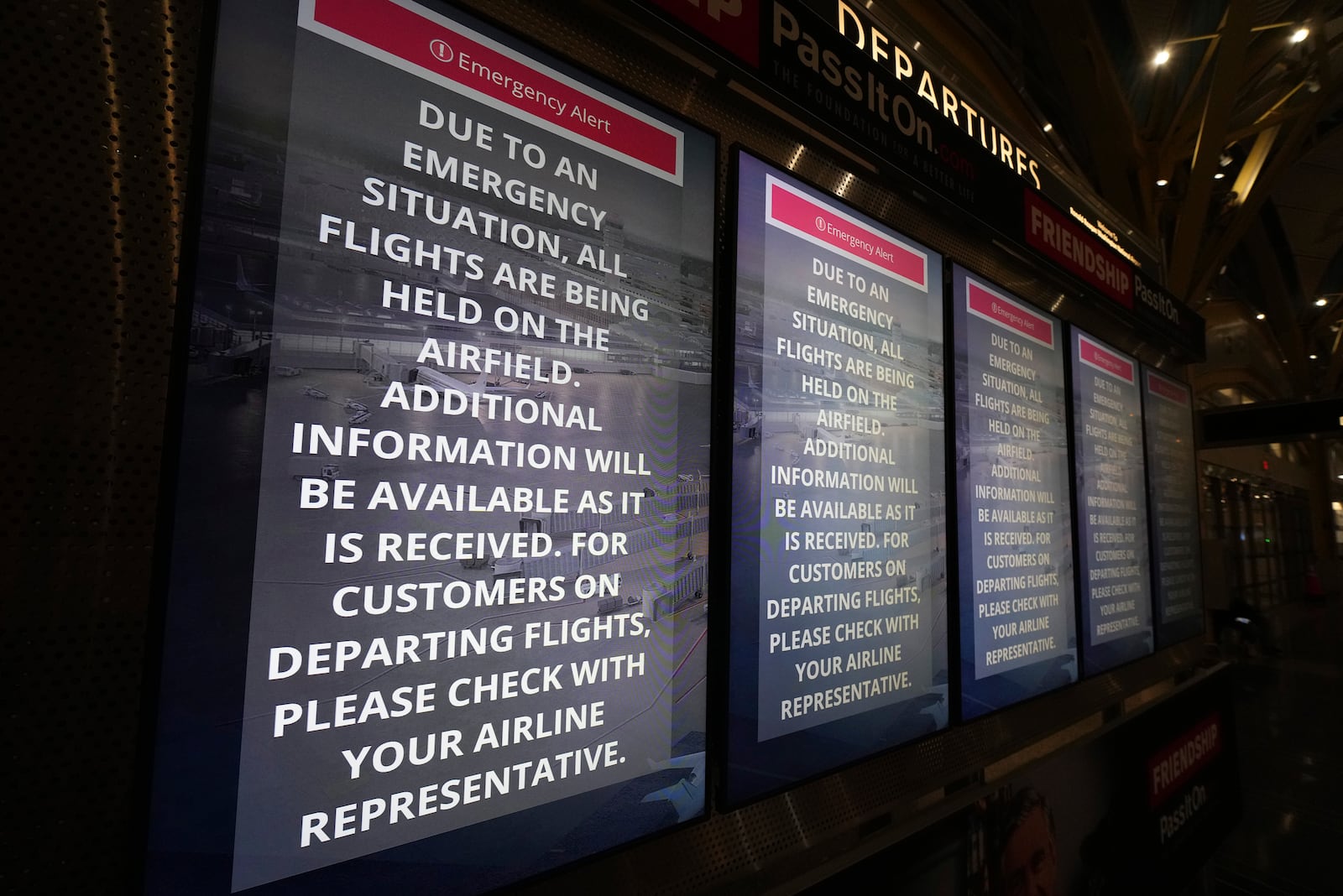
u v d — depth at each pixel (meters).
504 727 1.03
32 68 0.79
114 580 0.81
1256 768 5.10
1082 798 2.41
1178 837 2.99
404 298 0.98
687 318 1.33
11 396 0.76
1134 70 8.51
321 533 0.89
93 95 0.82
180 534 0.79
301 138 0.91
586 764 1.11
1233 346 16.20
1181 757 3.14
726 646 1.33
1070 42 7.23
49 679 0.77
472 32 1.09
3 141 0.77
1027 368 2.38
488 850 1.00
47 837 0.76
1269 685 7.78
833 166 1.79
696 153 1.38
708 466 1.34
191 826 0.78
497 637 1.03
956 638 1.91
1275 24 8.48
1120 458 2.98
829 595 1.56
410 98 1.01
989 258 2.38
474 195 1.06
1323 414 6.12
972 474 2.04
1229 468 13.79
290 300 0.88
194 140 0.83
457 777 0.98
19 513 0.76
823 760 1.50
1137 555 3.02
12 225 0.77
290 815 0.84
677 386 1.30
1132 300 3.24
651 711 1.21
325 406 0.90
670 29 1.36
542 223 1.14
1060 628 2.40
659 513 1.25
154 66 0.86
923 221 2.10
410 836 0.93
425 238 1.01
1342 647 10.15
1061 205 2.85
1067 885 2.25
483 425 1.04
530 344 1.10
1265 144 10.45
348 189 0.94
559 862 1.07
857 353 1.70
